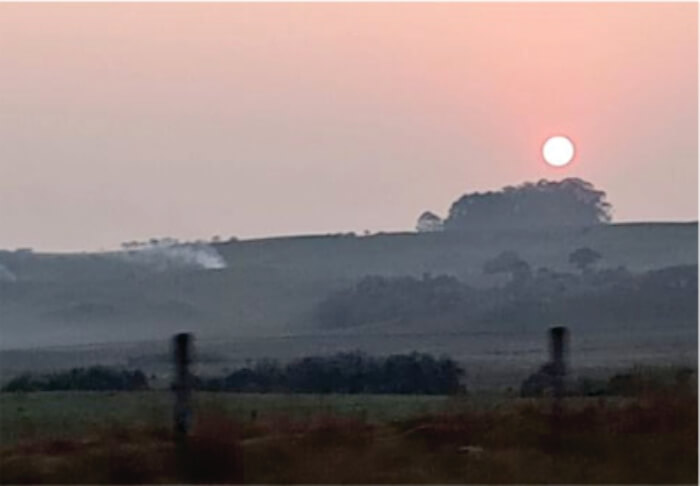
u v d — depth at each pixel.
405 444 45.53
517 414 46.56
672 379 48.78
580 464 44.50
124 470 44.81
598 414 46.00
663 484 43.94
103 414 48.41
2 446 46.25
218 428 45.50
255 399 50.50
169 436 45.75
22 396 52.34
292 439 45.78
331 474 44.53
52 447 46.06
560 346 49.28
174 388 46.69
